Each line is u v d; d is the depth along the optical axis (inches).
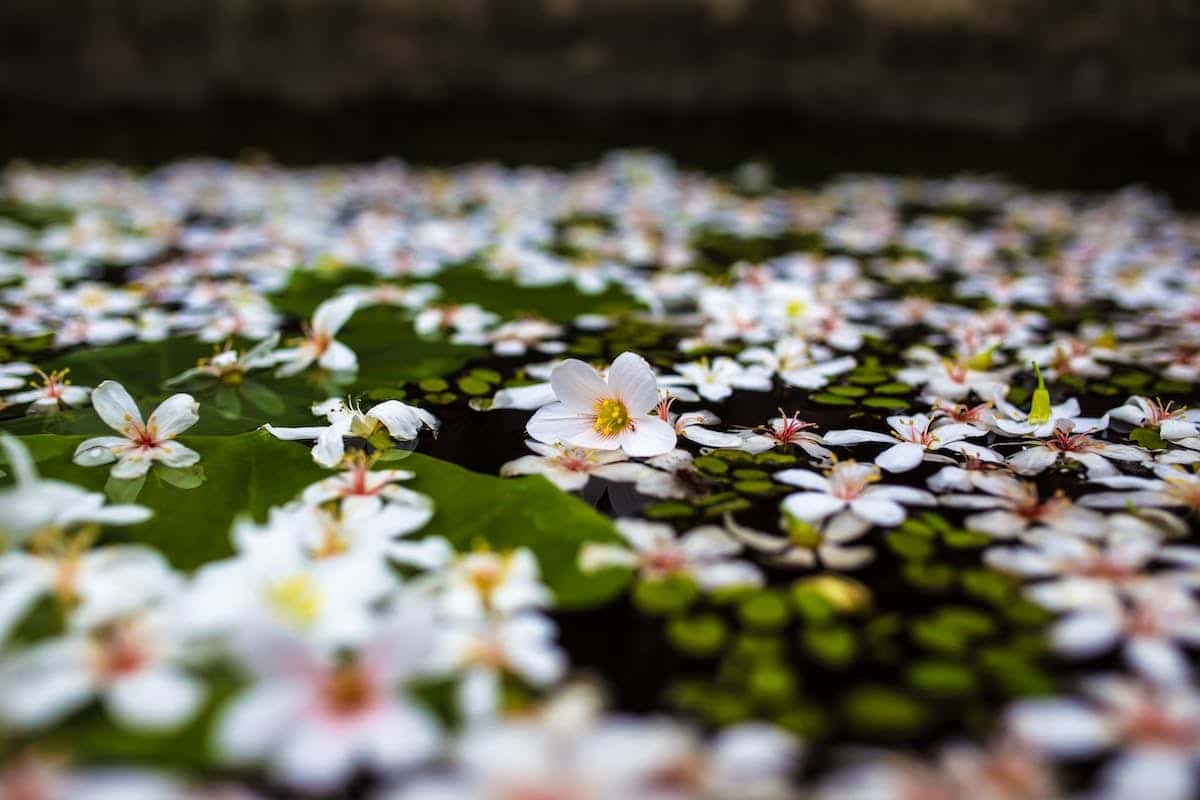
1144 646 16.7
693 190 53.1
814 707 16.1
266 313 28.0
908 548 18.6
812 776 15.3
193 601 16.1
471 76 67.0
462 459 20.8
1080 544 18.5
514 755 14.9
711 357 26.1
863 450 21.5
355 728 15.1
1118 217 47.8
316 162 61.8
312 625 16.1
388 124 67.2
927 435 21.5
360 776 15.2
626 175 57.5
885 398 23.9
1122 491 20.0
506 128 67.5
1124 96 60.5
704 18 65.3
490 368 25.3
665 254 36.8
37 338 26.8
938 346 27.5
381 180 54.8
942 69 63.7
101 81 65.2
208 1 64.9
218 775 15.1
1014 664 16.7
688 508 19.4
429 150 66.1
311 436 20.5
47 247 36.3
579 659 16.7
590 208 47.7
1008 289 32.3
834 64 65.1
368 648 15.2
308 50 66.1
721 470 20.6
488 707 15.7
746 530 18.9
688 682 16.4
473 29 66.2
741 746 15.4
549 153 66.1
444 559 17.5
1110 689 16.1
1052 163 62.2
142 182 52.6
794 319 27.9
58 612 16.7
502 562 17.3
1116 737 15.6
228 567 16.6
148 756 15.2
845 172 62.5
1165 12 58.6
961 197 53.8
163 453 20.0
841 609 17.5
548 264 33.8
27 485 16.9
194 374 24.4
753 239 41.5
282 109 66.8
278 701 15.0
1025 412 23.2
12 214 43.3
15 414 22.5
